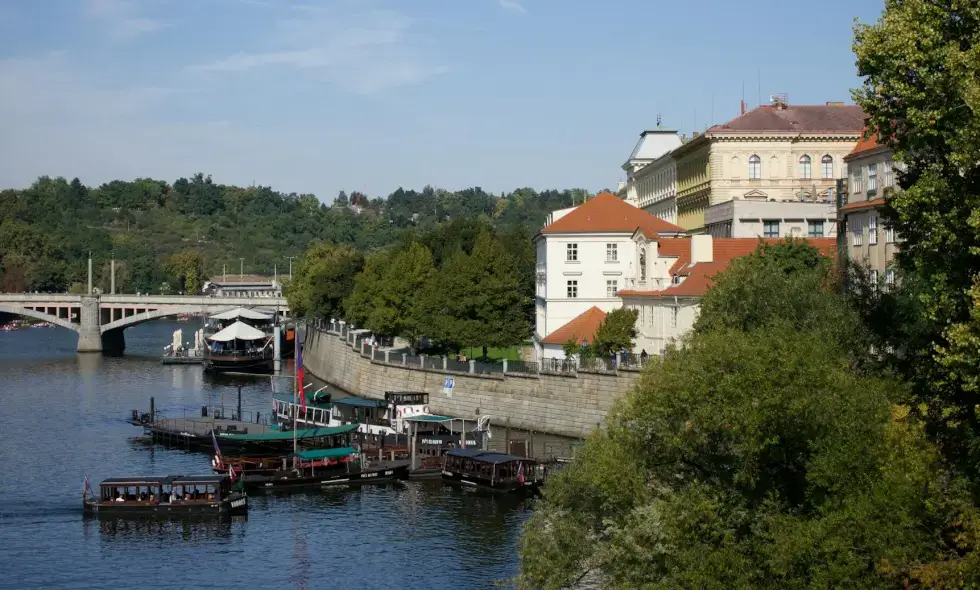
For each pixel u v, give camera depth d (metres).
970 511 44.50
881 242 88.38
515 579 60.78
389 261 192.62
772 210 135.12
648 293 119.69
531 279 175.50
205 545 82.69
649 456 56.53
